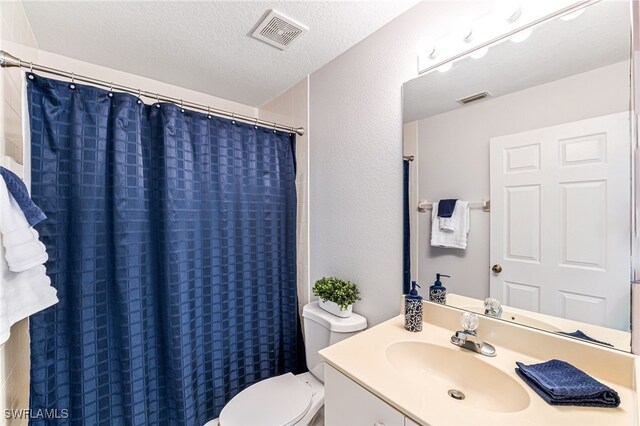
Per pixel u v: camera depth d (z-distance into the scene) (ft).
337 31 4.51
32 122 3.60
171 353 4.40
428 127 3.88
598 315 2.63
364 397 2.59
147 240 4.43
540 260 2.98
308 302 5.95
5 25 3.27
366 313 4.66
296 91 6.29
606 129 2.58
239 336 5.41
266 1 3.86
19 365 3.60
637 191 2.43
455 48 3.50
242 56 5.20
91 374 3.91
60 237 3.80
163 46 4.88
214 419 4.78
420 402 2.31
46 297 2.99
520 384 2.51
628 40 2.48
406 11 4.09
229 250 5.32
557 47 2.85
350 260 4.96
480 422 2.08
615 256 2.54
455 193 3.65
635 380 2.22
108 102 4.09
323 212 5.55
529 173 3.05
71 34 4.52
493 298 3.32
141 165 4.30
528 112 3.04
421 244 3.98
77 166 3.83
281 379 4.73
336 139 5.24
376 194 4.52
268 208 5.82
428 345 3.28
